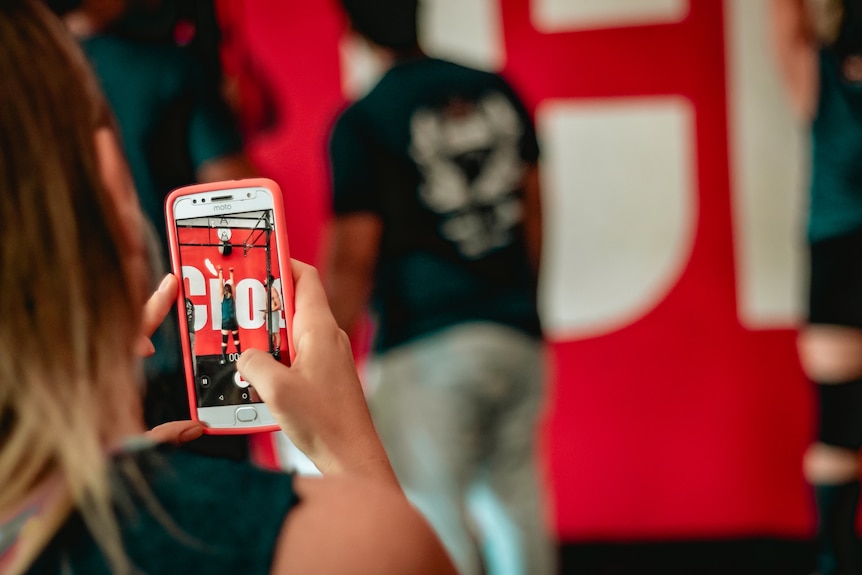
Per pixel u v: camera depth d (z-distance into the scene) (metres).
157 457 0.37
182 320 0.59
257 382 0.49
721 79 2.08
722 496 2.12
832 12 2.03
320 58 1.97
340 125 1.84
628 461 2.11
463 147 1.85
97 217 0.37
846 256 2.04
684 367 2.11
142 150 1.63
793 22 2.05
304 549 0.36
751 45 2.08
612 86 2.08
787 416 2.11
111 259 0.37
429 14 2.03
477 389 1.83
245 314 0.58
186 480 0.37
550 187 2.10
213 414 0.58
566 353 2.11
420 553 0.37
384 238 1.84
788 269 2.10
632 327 2.11
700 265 2.11
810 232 2.08
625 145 2.09
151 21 1.67
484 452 1.87
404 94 1.84
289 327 0.54
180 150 1.67
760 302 2.10
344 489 0.38
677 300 2.11
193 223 0.58
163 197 1.64
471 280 1.84
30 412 0.34
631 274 2.11
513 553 1.91
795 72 2.06
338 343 0.52
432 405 1.84
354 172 1.83
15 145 0.35
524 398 1.89
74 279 0.35
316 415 0.49
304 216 2.01
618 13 2.07
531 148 1.91
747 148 2.09
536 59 2.06
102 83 1.62
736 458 2.11
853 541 2.06
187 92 1.68
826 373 2.07
